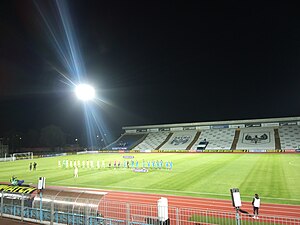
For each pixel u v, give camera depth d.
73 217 12.38
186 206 17.50
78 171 34.97
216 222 13.52
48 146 97.38
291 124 72.25
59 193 14.12
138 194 20.94
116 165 40.12
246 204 17.44
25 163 48.72
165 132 85.94
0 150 73.00
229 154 57.34
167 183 24.83
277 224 13.38
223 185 23.22
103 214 13.91
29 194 14.63
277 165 35.53
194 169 33.75
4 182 27.98
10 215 13.78
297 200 18.02
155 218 11.80
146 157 54.25
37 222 12.72
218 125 80.06
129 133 91.69
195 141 74.50
